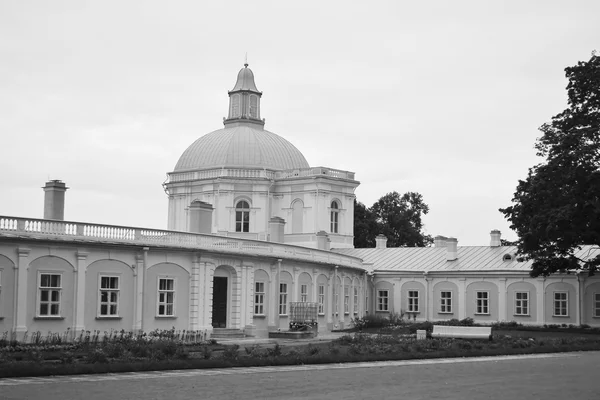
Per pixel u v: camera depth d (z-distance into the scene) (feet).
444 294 244.63
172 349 107.45
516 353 131.23
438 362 110.63
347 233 295.89
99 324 138.72
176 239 154.61
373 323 231.71
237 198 287.28
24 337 126.62
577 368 101.81
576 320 222.69
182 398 67.21
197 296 156.66
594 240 185.26
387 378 86.48
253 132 307.37
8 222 127.34
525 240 189.88
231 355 102.01
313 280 202.49
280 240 213.05
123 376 83.71
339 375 88.99
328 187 288.30
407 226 406.41
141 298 145.48
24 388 71.97
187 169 304.91
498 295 235.61
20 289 127.24
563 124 193.67
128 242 143.54
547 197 186.80
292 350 114.42
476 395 72.38
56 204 146.82
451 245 250.37
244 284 171.01
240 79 322.96
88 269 137.49
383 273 254.27
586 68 190.19
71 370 84.69
